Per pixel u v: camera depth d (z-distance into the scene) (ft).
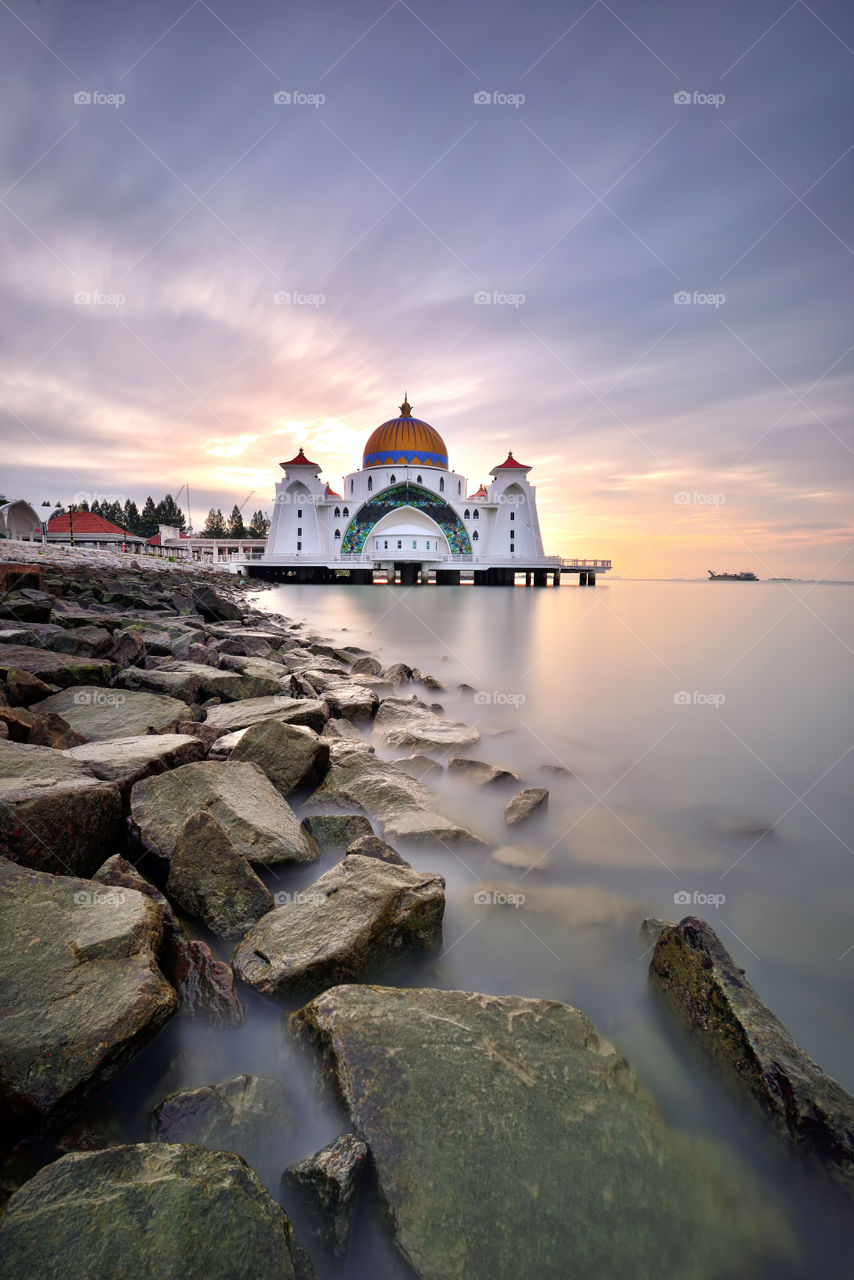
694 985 9.93
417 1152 6.94
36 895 9.86
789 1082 8.09
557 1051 8.49
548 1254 6.34
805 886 14.75
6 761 14.11
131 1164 6.32
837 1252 6.98
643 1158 7.37
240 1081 7.90
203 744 18.12
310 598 147.84
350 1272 6.44
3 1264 5.42
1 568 48.14
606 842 16.90
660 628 80.28
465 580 344.90
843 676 43.80
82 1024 7.80
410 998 8.99
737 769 23.40
